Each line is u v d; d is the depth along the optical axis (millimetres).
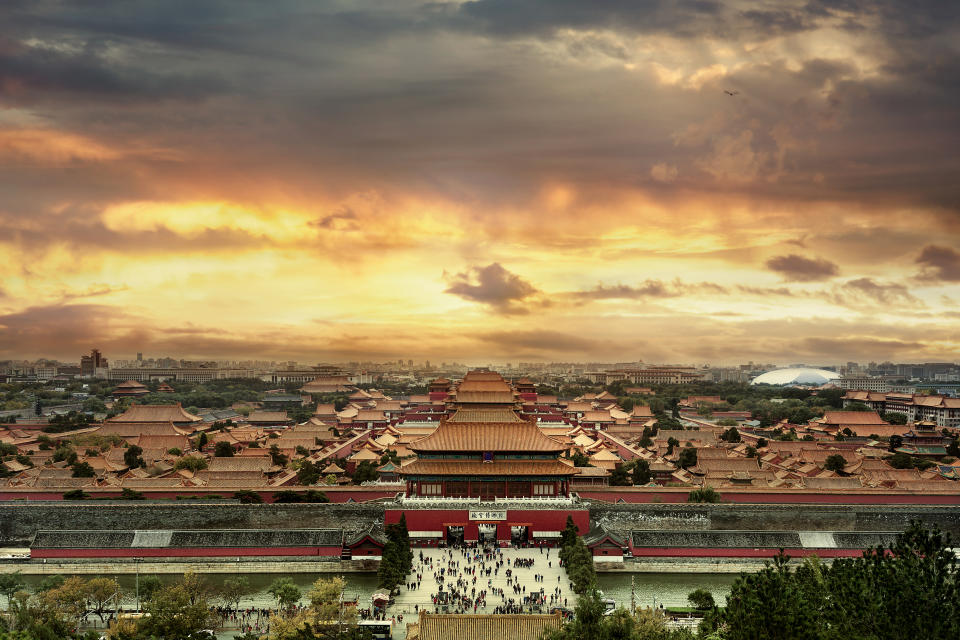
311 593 149250
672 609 158750
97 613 154875
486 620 121250
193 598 149000
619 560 192000
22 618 135250
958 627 91125
